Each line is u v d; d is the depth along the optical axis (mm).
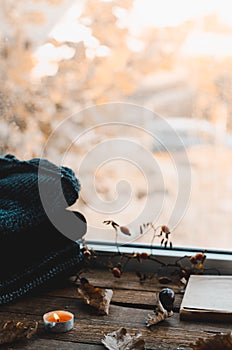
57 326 833
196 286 981
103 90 1214
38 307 927
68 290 1001
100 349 790
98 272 1100
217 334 760
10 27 1228
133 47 1193
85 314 903
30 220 932
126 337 806
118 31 1194
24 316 893
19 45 1229
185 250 1124
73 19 1206
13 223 907
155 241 1174
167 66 1181
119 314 902
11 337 803
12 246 915
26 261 945
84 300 932
